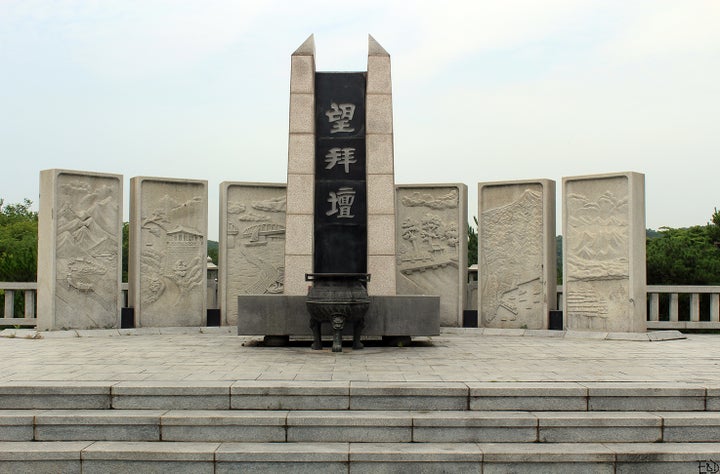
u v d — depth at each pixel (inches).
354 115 521.0
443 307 634.2
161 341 522.3
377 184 513.0
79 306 567.2
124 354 433.4
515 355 435.2
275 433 288.5
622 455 274.5
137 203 599.8
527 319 600.1
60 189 558.3
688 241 807.1
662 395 307.3
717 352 454.9
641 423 290.7
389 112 519.8
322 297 446.0
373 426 288.4
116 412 298.4
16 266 713.0
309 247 509.0
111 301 584.4
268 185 640.4
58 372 351.3
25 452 272.4
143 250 601.0
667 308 682.2
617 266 557.6
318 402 306.2
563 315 585.3
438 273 636.7
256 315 486.0
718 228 1022.4
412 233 641.0
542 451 275.6
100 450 273.7
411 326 488.1
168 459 271.9
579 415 296.7
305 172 514.0
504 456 272.7
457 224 634.2
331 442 287.1
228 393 306.7
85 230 570.9
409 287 638.5
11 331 553.9
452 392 305.9
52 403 305.7
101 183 581.9
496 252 616.4
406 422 288.7
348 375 344.2
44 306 557.6
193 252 621.3
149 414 294.4
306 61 522.3
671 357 426.0
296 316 486.0
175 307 612.1
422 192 642.2
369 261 507.8
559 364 389.7
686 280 677.9
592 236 572.1
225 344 499.2
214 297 685.9
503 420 289.1
